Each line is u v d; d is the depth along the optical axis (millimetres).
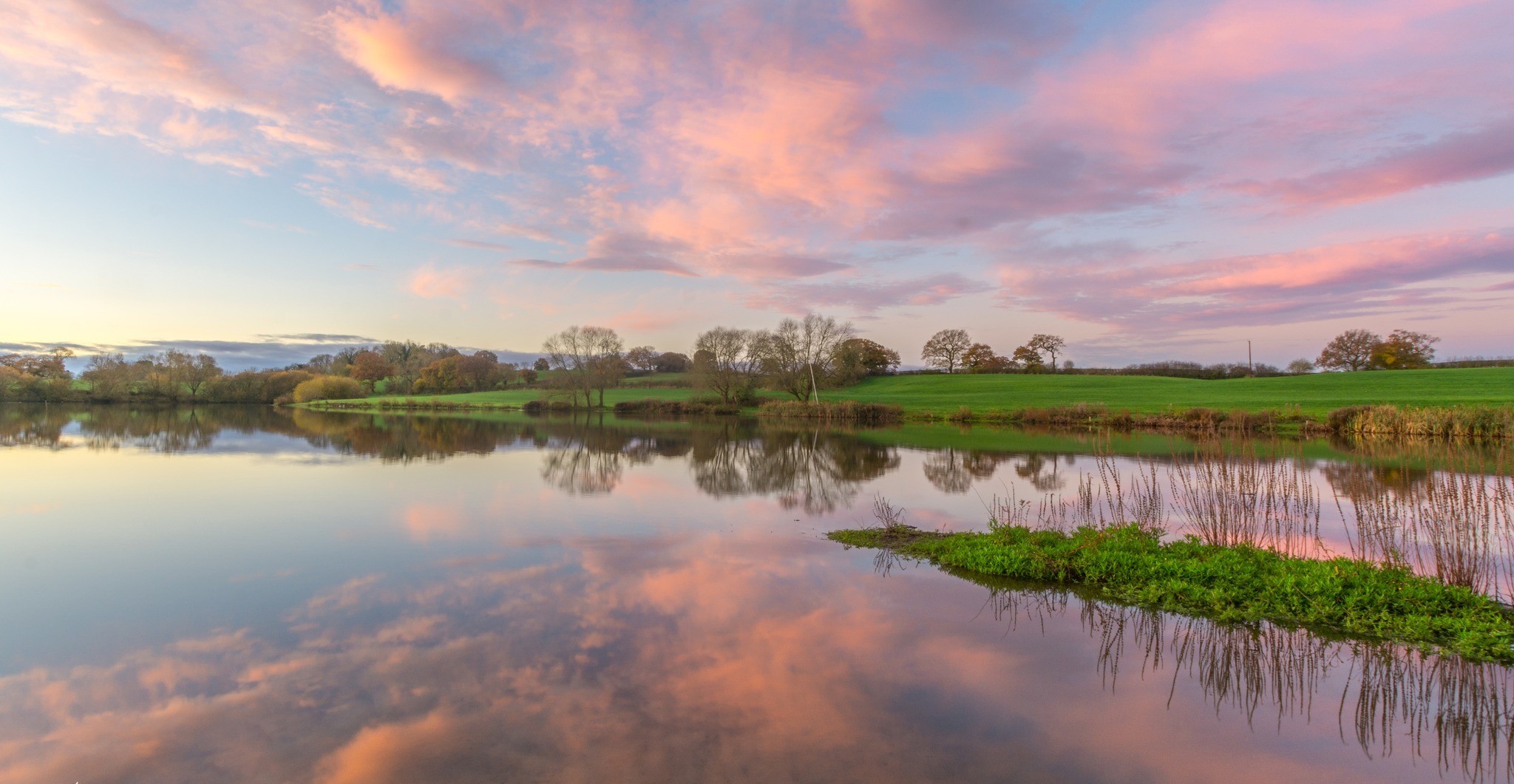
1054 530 13844
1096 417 50281
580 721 6348
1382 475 21141
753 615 9164
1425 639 8133
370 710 6520
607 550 12578
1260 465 23906
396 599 9688
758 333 78688
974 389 85438
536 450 32375
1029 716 6543
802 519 15641
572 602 9617
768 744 5996
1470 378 67625
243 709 6523
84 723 6270
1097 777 5594
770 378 76562
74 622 8773
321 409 83562
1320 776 5625
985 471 24547
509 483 21312
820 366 76750
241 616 9008
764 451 32406
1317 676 7387
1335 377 74875
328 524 14766
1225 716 6570
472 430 47219
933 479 22641
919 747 5984
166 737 6043
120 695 6820
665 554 12328
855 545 13000
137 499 17688
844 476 23422
